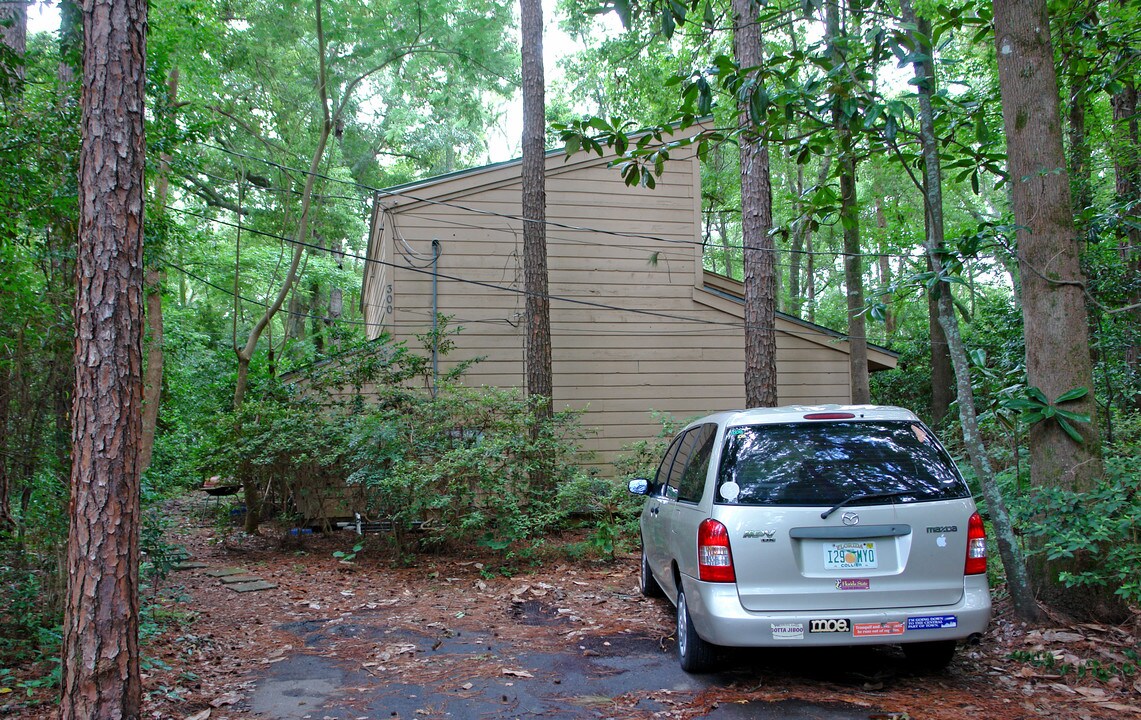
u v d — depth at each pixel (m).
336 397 11.23
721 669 4.96
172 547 6.94
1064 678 4.50
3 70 6.55
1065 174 5.43
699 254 13.44
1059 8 7.04
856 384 13.32
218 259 22.08
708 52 13.47
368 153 26.66
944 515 4.38
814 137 6.48
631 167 6.41
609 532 9.27
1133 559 4.91
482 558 9.57
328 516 11.51
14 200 6.18
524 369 12.56
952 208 24.55
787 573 4.30
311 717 4.33
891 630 4.23
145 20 3.91
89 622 3.50
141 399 3.79
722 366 13.38
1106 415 8.98
